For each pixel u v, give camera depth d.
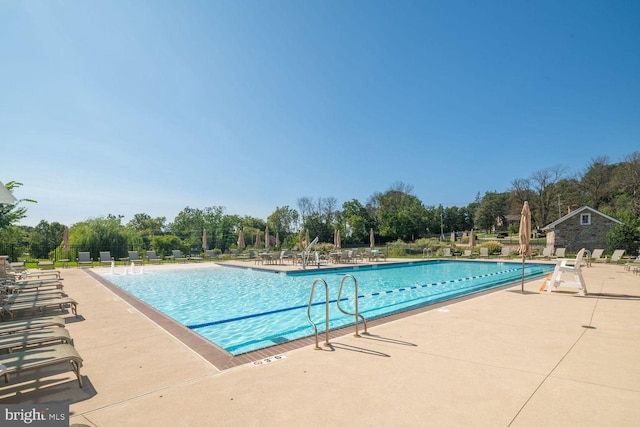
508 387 2.60
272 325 5.99
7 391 2.62
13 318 5.30
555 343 3.76
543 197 47.78
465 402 2.35
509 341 3.84
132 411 2.26
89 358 3.41
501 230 60.31
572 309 5.68
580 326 4.52
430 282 11.95
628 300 6.56
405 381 2.73
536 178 48.38
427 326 4.56
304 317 6.60
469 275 14.09
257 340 5.07
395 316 5.21
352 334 4.22
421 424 2.05
